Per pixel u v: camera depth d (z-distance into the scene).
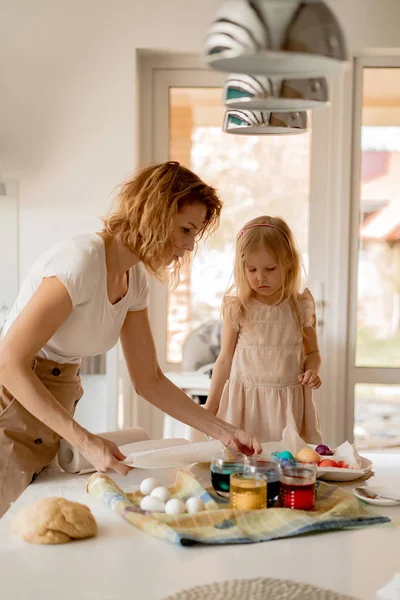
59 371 1.81
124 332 1.93
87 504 1.48
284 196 4.04
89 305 1.71
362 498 1.51
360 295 4.04
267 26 1.11
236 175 4.05
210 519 1.34
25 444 1.73
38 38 3.76
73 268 1.65
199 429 1.88
